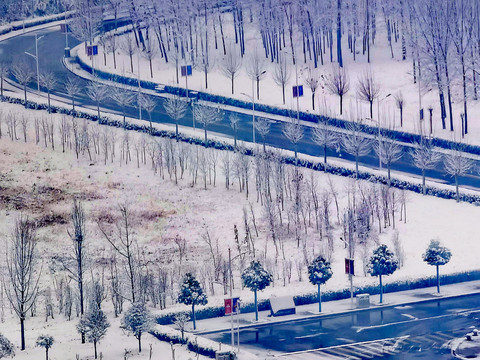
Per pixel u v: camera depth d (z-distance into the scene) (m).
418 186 188.00
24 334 148.12
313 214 182.38
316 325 149.25
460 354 135.62
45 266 172.50
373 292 161.00
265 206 181.50
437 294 159.38
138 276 162.25
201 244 178.62
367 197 182.62
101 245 178.50
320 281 153.62
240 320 152.38
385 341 141.50
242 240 178.12
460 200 185.38
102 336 140.50
